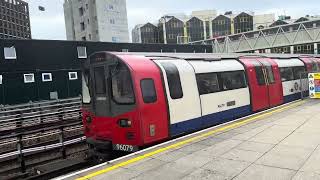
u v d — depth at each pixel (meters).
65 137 13.03
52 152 12.34
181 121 10.40
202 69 11.73
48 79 29.42
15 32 138.00
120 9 70.81
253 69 14.68
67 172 11.24
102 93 9.94
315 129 9.33
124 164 7.02
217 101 12.15
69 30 78.75
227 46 47.88
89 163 11.71
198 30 112.31
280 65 17.41
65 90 30.55
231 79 13.18
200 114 11.24
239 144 8.20
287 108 13.59
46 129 12.80
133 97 9.12
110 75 9.66
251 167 6.49
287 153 7.22
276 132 9.23
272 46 44.22
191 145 8.31
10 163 11.18
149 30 113.12
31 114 14.99
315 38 40.72
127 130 9.32
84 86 10.64
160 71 9.95
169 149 8.02
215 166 6.67
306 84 19.89
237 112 13.25
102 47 33.81
